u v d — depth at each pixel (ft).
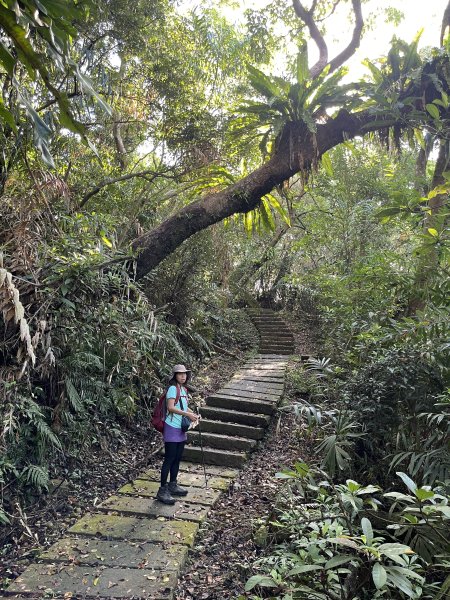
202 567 10.94
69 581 9.92
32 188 13.94
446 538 9.07
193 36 26.48
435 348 13.37
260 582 7.67
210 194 20.63
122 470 15.79
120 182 21.86
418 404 13.17
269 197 22.54
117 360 16.51
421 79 18.13
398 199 16.94
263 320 40.65
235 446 17.35
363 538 7.05
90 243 14.74
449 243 15.57
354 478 13.94
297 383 23.75
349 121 19.40
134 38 20.77
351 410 14.38
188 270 25.68
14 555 11.19
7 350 12.59
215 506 13.74
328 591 8.09
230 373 27.32
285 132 19.30
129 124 26.37
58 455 14.70
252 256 44.37
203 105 24.35
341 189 33.60
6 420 11.91
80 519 12.62
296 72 18.45
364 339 17.43
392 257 19.35
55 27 7.38
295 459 16.16
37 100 16.34
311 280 36.11
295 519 10.51
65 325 13.75
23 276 13.12
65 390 14.62
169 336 20.97
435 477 11.32
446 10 21.21
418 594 7.47
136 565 10.48
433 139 18.71
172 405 13.89
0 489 12.41
